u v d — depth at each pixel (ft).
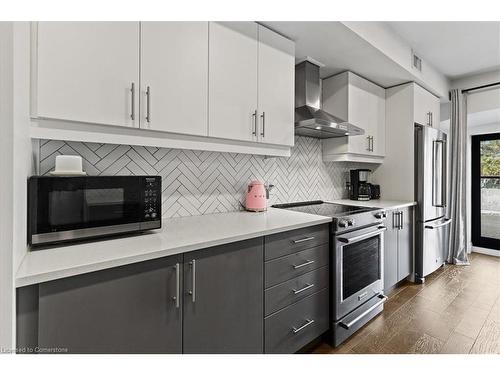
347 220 5.98
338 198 10.14
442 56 9.22
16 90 2.49
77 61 3.54
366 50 7.04
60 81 3.42
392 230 8.28
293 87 6.41
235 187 6.89
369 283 6.84
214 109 4.96
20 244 2.69
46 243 3.15
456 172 11.19
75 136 3.63
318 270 5.50
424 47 8.59
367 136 9.30
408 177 9.57
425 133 9.27
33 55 3.26
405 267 8.93
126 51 3.94
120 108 3.89
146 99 4.13
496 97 10.39
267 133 5.85
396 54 7.77
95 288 2.86
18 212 2.58
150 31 4.19
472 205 12.82
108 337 2.95
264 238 4.52
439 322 6.64
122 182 3.74
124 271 3.06
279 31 6.10
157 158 5.56
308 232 5.31
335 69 8.37
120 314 3.03
